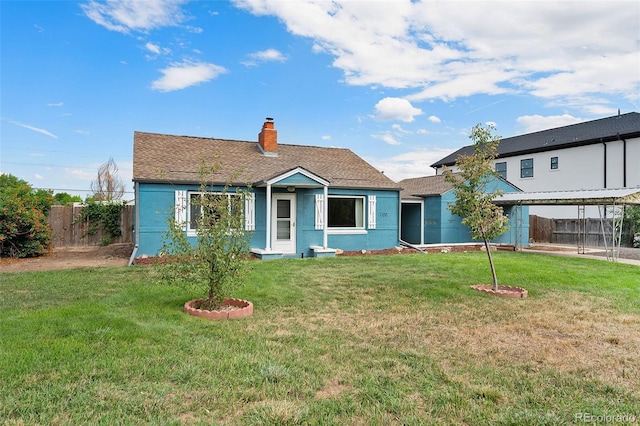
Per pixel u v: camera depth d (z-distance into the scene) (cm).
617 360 450
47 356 405
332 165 1661
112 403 320
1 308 597
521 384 380
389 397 345
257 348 454
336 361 425
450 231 1862
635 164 2084
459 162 837
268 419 302
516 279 952
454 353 460
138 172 1246
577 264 1245
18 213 1241
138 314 572
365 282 874
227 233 613
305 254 1455
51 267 1055
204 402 328
